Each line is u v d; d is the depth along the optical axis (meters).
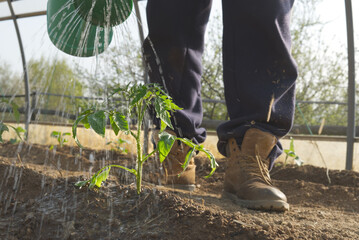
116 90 1.13
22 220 1.06
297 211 1.38
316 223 1.18
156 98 1.08
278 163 2.48
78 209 1.10
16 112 2.08
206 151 1.12
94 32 1.51
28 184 1.30
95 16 1.42
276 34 1.33
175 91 1.56
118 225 1.04
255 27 1.37
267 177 1.39
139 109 1.14
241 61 1.41
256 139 1.38
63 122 3.91
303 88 6.27
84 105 3.49
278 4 1.34
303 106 6.16
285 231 1.02
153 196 1.16
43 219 1.06
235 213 1.12
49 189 1.24
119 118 1.07
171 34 1.52
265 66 1.38
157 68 1.57
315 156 2.80
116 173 1.67
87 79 4.84
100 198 1.15
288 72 1.38
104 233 1.01
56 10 1.45
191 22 1.55
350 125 2.45
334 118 6.13
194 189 1.66
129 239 0.99
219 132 1.48
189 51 1.57
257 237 0.98
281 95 1.37
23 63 4.02
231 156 1.46
